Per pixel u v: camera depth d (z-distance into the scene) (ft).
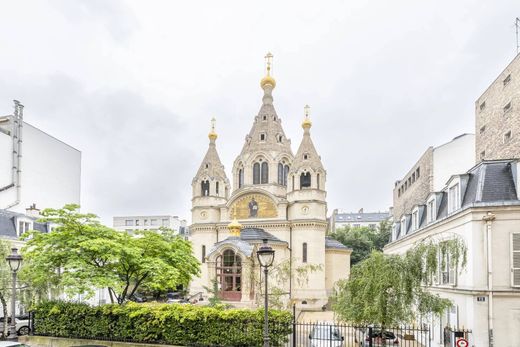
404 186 181.78
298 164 168.96
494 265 61.87
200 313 64.18
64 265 68.18
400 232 130.93
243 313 62.69
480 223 63.36
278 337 60.90
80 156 186.91
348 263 181.37
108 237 73.67
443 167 139.85
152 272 73.05
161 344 64.95
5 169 142.72
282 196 185.68
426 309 55.57
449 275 71.77
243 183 188.85
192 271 91.45
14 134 146.20
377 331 62.03
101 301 122.62
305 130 174.50
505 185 64.69
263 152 186.39
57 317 70.49
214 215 176.76
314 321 117.50
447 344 67.97
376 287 54.70
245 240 149.48
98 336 68.13
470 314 62.90
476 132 134.51
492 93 120.78
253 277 122.42
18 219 117.29
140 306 67.87
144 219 367.25
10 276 82.02
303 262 159.33
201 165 185.06
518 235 61.41
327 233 256.11
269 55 200.34
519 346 59.52
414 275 55.52
